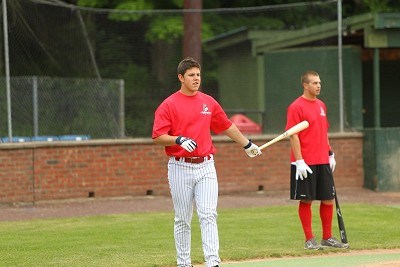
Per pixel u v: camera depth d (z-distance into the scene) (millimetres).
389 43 61719
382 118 72188
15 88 55406
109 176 56969
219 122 30141
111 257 34281
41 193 54875
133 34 61031
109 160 57000
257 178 60469
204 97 29734
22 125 55500
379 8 87062
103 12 60094
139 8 82375
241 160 60062
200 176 29359
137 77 60812
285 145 61156
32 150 54562
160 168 58469
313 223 44719
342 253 35844
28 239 39500
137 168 57844
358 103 63344
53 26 58125
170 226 43750
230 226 43438
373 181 61719
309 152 36500
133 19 61031
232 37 66250
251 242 38250
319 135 36625
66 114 57438
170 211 50812
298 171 35938
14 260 33750
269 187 60750
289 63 63969
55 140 56438
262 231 41719
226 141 59656
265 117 64625
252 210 50625
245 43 66625
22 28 56438
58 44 58375
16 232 41906
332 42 63094
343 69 63094
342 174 62062
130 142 57562
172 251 35844
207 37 73562
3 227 43906
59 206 53688
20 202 54156
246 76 66000
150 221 45844
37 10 57312
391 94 71812
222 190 59531
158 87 61250
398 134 62062
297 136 36031
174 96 29516
